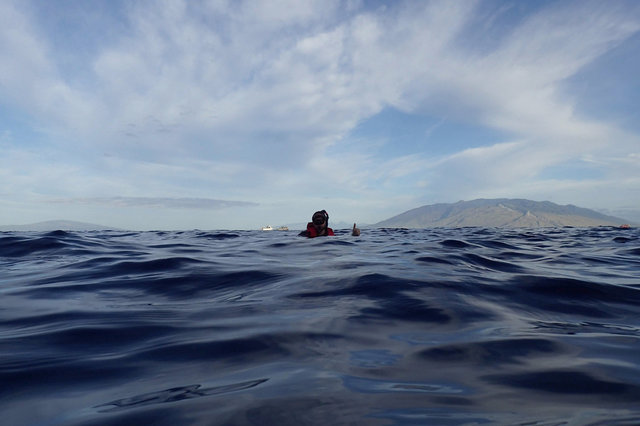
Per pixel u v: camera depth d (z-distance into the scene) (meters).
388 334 2.42
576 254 8.09
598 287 3.93
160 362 1.94
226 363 1.92
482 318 2.82
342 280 4.13
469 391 1.57
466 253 7.06
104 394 1.57
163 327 2.58
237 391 1.55
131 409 1.41
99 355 2.05
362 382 1.65
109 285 4.27
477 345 2.20
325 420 1.31
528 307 3.21
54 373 1.80
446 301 3.23
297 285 4.02
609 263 6.50
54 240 9.56
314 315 2.87
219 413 1.36
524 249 9.35
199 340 2.29
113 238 13.12
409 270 4.71
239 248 8.98
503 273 4.71
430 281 3.98
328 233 12.92
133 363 1.93
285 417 1.33
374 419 1.31
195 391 1.57
